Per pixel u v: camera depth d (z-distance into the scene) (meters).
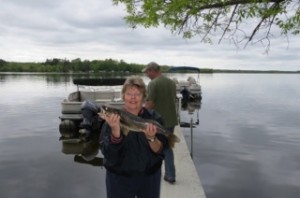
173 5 3.69
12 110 23.31
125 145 2.88
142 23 4.30
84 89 17.30
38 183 8.41
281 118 20.55
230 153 11.45
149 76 5.58
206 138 14.02
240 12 3.76
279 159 10.76
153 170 3.02
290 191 7.93
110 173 2.98
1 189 8.00
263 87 66.31
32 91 41.56
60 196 7.55
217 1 3.81
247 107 26.91
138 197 3.09
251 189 8.02
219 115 21.70
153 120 2.98
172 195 5.18
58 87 49.59
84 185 8.23
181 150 7.62
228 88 59.06
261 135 14.85
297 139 14.01
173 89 5.51
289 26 3.71
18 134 14.74
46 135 14.59
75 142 13.20
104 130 2.94
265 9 3.59
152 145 2.94
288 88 64.06
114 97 16.42
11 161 10.45
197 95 29.27
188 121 19.05
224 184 8.33
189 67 29.20
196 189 5.42
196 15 3.96
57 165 10.05
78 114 14.35
